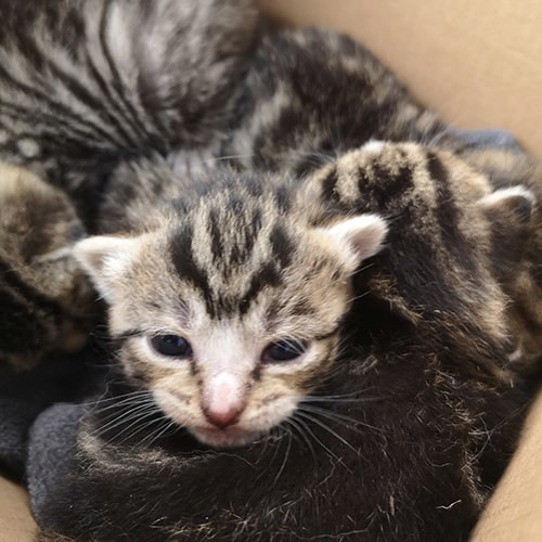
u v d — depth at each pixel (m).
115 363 0.13
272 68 0.17
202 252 0.12
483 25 0.16
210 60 0.17
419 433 0.11
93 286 0.14
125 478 0.11
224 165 0.17
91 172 0.17
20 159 0.17
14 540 0.11
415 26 0.17
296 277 0.12
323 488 0.11
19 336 0.14
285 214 0.13
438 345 0.12
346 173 0.13
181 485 0.11
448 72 0.16
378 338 0.12
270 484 0.11
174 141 0.18
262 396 0.12
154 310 0.12
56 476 0.13
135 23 0.17
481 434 0.12
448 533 0.11
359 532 0.11
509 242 0.13
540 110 0.16
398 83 0.17
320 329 0.12
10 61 0.17
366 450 0.11
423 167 0.13
